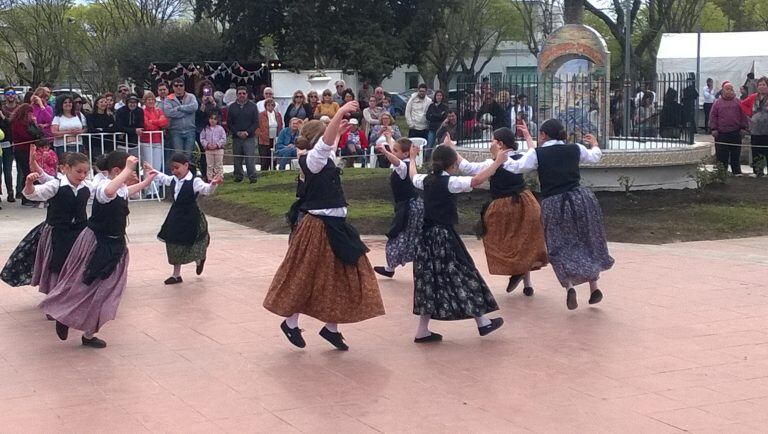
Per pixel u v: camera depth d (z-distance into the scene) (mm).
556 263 8117
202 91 21562
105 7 48031
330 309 6887
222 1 35219
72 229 8047
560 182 8172
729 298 8734
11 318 8430
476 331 7750
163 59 39031
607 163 14906
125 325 8055
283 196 15648
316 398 6031
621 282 9508
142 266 10773
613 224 12789
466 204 14391
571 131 15570
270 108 19875
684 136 16422
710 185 15539
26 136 15797
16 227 13812
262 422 5586
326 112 19062
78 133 16078
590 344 7242
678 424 5453
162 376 6562
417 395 6066
